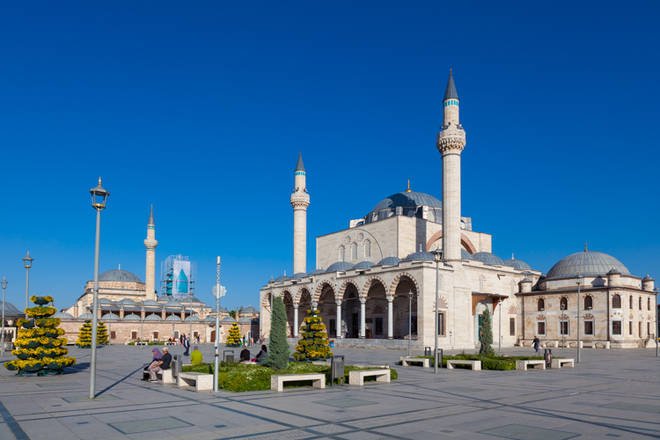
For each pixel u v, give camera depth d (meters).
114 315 109.81
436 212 102.31
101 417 18.50
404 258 88.44
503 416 19.00
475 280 86.12
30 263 46.53
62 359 34.62
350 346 80.81
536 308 91.06
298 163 103.94
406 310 84.06
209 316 126.69
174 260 151.25
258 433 15.91
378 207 110.00
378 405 21.31
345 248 101.75
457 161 77.50
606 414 19.59
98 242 24.08
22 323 35.25
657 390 27.23
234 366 31.09
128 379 31.28
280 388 25.59
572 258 93.50
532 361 40.84
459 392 25.80
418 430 16.45
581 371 39.34
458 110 78.25
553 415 19.31
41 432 16.14
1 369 38.38
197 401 22.16
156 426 16.92
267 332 106.19
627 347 79.00
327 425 17.12
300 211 102.50
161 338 111.88
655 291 88.62
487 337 44.69
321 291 96.12
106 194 24.23
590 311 83.62
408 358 44.03
